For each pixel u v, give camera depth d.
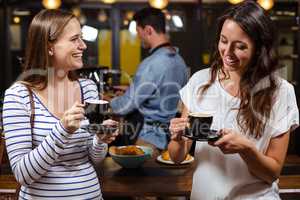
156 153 2.21
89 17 6.07
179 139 1.42
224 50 1.31
